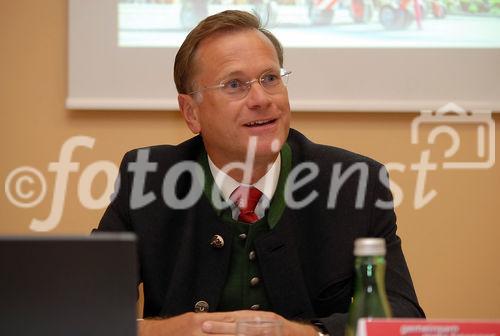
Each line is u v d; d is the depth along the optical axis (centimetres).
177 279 346
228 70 346
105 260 196
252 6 531
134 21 534
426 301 544
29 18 545
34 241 195
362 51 532
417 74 534
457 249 545
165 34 534
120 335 196
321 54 531
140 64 534
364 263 221
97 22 535
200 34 358
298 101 530
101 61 534
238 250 349
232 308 346
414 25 534
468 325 206
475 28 534
